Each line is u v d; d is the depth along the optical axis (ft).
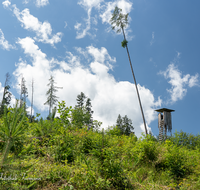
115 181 11.28
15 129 8.52
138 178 14.15
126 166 15.47
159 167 17.53
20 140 12.61
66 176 10.80
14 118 8.52
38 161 11.94
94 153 13.79
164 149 19.53
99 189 10.28
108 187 10.70
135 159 17.17
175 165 17.10
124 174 12.53
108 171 11.58
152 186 12.51
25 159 10.89
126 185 11.48
